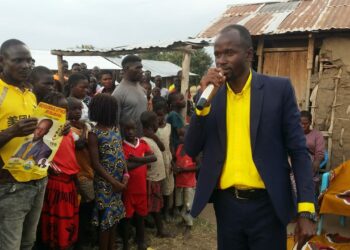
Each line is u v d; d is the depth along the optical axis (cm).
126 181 364
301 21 639
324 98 616
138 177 394
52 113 267
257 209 203
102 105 347
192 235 458
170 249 416
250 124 200
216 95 210
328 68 616
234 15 771
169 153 468
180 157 483
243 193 204
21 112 273
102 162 350
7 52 267
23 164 268
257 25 671
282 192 200
